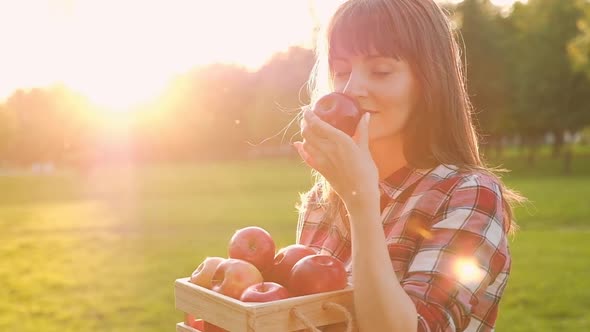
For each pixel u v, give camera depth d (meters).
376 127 1.82
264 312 1.52
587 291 11.48
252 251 1.86
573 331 9.02
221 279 1.76
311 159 1.66
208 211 30.81
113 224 26.70
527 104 53.47
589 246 17.36
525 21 57.88
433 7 1.87
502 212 1.76
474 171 1.81
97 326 10.16
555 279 12.69
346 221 2.10
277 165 83.12
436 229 1.70
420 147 1.87
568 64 51.66
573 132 54.56
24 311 11.36
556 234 20.20
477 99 54.81
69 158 105.94
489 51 55.03
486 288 1.69
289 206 31.86
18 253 18.97
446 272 1.62
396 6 1.81
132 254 18.22
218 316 1.64
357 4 1.84
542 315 9.97
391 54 1.79
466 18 55.38
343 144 1.58
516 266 14.36
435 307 1.56
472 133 1.92
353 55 1.83
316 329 1.51
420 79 1.82
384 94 1.80
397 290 1.52
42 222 28.16
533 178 49.00
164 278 14.24
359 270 1.54
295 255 1.85
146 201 39.25
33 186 60.56
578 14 52.16
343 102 1.75
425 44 1.81
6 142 105.75
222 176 63.31
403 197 1.85
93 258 17.66
